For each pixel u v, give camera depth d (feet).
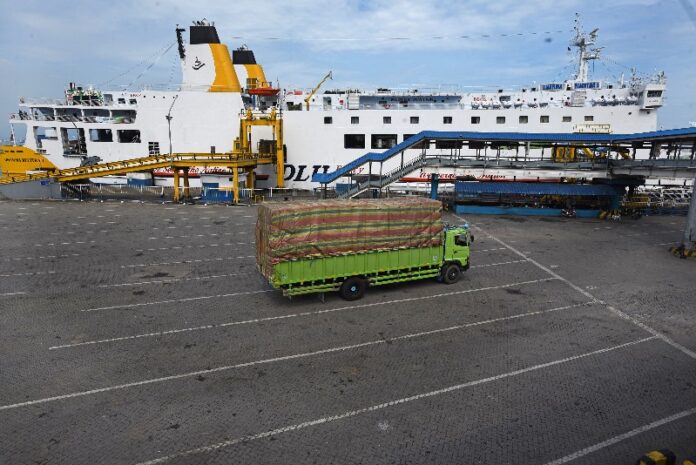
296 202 54.29
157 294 56.18
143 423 30.30
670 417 31.65
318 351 41.16
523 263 72.59
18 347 41.27
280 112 143.02
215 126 154.61
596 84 157.38
